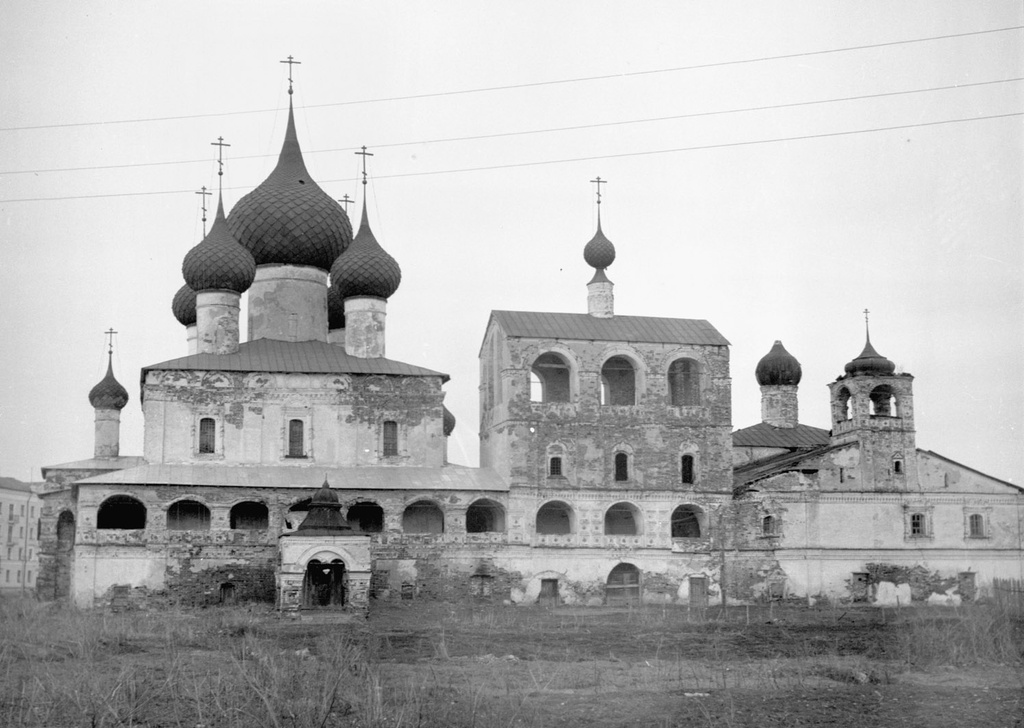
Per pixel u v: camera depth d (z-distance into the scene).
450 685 45.41
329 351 97.88
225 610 79.75
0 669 47.44
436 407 95.62
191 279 96.50
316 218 100.81
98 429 107.62
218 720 38.66
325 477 90.50
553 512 97.94
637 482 95.88
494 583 91.69
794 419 113.25
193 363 92.50
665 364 97.69
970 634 56.34
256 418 92.44
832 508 95.00
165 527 87.06
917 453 96.69
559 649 57.47
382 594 89.69
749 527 95.44
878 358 96.88
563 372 101.50
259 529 89.00
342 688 42.44
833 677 48.59
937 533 95.88
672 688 45.66
